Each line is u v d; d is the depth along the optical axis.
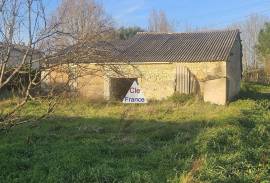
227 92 25.64
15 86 10.67
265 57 54.62
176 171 9.46
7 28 9.27
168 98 26.39
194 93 26.45
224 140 12.71
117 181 8.87
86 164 9.86
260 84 40.00
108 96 27.22
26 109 17.27
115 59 10.09
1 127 10.47
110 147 11.52
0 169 9.44
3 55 9.36
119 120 16.75
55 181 8.75
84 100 22.89
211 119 16.56
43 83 10.01
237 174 9.62
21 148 11.27
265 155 11.58
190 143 12.04
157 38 31.11
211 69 26.22
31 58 9.35
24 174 9.27
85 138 13.16
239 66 31.73
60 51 9.41
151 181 8.84
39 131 14.27
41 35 9.42
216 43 28.70
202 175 9.17
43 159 10.30
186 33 31.62
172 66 26.98
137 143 12.62
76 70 9.78
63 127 15.38
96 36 9.45
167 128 14.56
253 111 20.34
